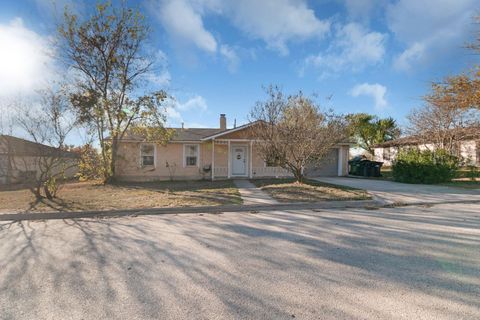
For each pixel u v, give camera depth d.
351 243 4.49
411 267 3.49
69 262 3.82
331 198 8.77
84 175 13.88
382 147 28.45
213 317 2.45
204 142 17.64
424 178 13.23
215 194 10.07
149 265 3.68
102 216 7.10
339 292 2.87
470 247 4.23
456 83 14.20
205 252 4.16
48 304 2.71
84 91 12.62
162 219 6.58
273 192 10.25
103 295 2.87
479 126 17.23
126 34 13.95
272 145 11.03
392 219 6.22
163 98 14.24
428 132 19.30
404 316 2.42
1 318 2.48
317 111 11.16
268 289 2.96
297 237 4.87
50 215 7.05
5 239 5.03
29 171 10.87
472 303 2.62
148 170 17.00
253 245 4.45
